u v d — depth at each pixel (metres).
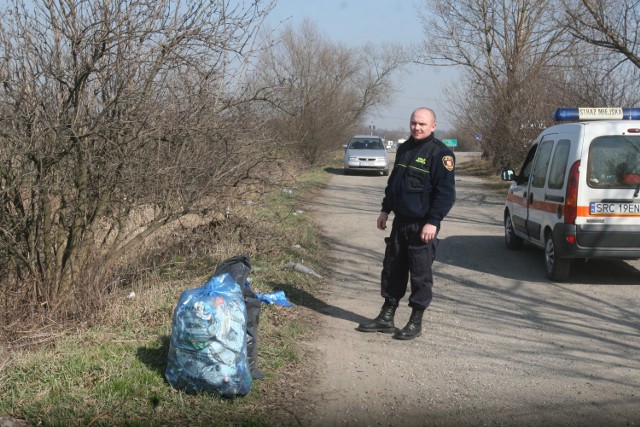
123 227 6.61
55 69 5.56
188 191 6.52
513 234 10.61
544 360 5.54
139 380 4.45
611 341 6.09
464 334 6.25
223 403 4.34
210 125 6.43
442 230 12.92
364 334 6.14
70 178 6.01
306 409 4.42
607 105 15.94
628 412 4.48
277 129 7.90
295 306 6.89
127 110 5.85
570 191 7.99
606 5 11.71
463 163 36.03
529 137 20.70
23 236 6.16
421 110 5.82
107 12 5.57
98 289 6.29
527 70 22.12
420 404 4.58
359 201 17.50
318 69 26.67
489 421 4.33
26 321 6.08
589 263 9.54
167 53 5.95
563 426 4.27
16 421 3.94
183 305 4.33
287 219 11.85
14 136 5.50
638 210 7.87
